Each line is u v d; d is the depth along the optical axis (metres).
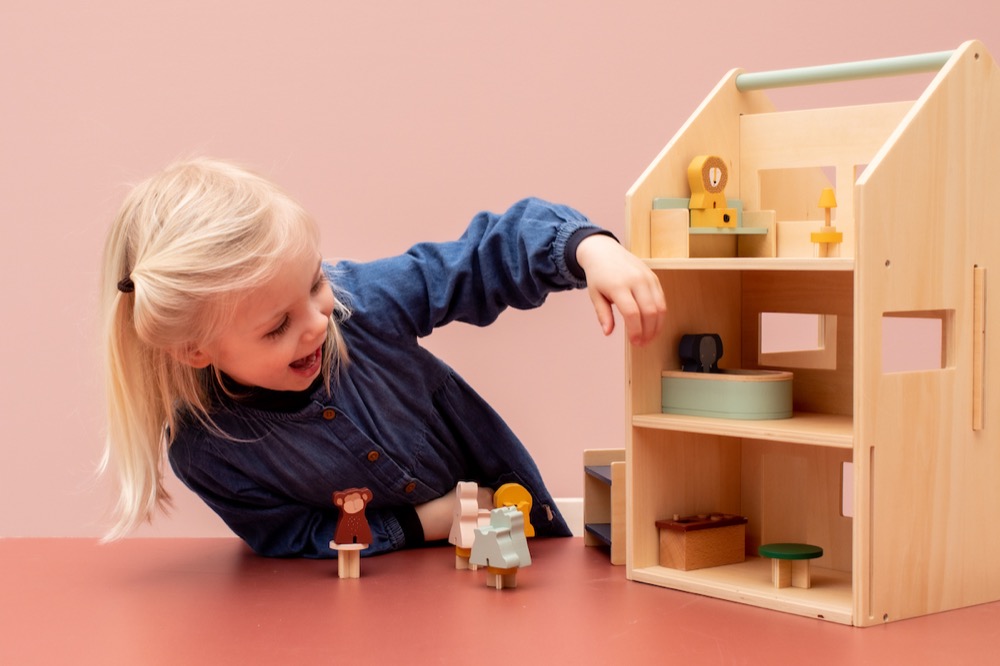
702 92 2.06
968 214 1.02
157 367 1.17
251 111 2.08
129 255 1.14
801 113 1.19
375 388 1.26
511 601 1.04
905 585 0.98
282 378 1.12
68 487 2.14
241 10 2.08
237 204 1.07
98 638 0.94
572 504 1.54
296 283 1.06
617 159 2.06
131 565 1.22
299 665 0.85
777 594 1.03
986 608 1.02
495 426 1.36
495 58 2.07
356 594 1.07
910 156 0.97
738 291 1.24
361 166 2.08
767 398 1.09
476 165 2.07
